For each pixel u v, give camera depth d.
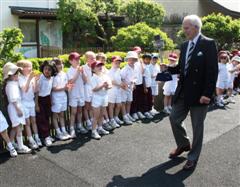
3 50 8.84
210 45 4.58
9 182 4.43
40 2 16.27
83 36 17.12
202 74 4.65
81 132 6.29
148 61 7.36
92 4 16.67
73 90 6.07
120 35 14.05
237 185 4.44
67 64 9.88
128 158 5.23
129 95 6.97
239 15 21.45
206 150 5.61
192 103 4.72
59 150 5.47
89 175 4.65
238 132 6.61
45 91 5.69
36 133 5.65
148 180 4.54
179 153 5.25
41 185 4.36
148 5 17.97
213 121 7.34
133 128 6.67
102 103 6.06
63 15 15.55
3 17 14.88
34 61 9.27
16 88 5.20
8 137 5.26
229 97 9.36
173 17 21.92
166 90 7.71
